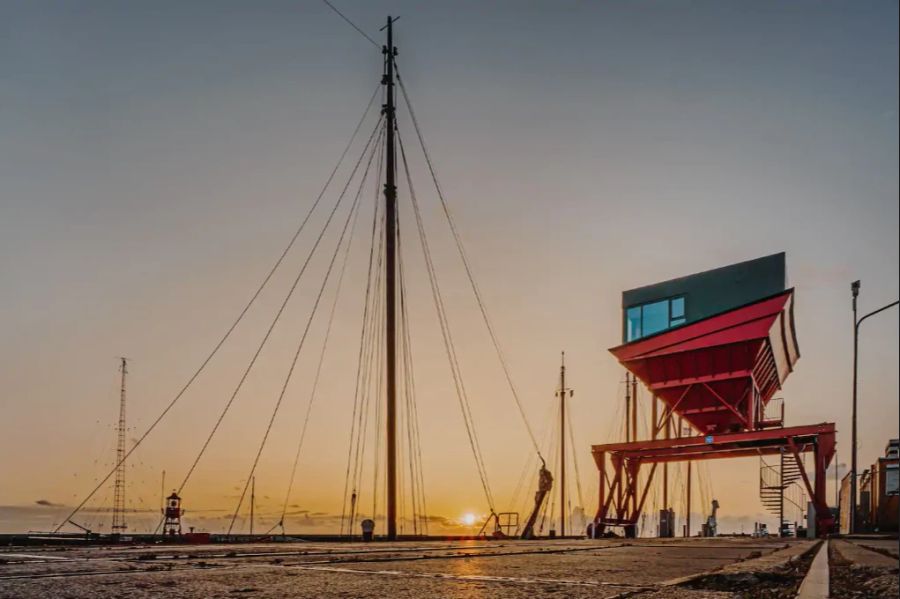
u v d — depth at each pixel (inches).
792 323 2119.8
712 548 527.5
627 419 2982.3
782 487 2020.2
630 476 1937.7
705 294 2114.9
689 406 2033.7
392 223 1200.8
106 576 175.5
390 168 1246.3
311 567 219.3
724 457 1827.0
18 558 251.6
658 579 195.2
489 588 159.6
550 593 150.7
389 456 1075.9
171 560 251.9
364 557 292.2
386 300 1159.6
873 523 1684.3
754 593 159.5
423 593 147.2
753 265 2055.9
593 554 382.3
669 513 2009.1
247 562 244.5
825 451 1558.8
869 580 175.0
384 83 1282.0
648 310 2196.1
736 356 1932.8
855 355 1487.5
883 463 1638.8
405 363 1346.0
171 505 816.9
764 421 1926.7
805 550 466.0
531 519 1624.0
